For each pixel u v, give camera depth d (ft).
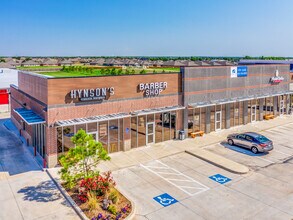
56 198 56.13
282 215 50.83
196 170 71.05
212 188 61.36
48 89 69.00
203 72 99.04
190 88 96.07
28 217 49.67
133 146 85.81
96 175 57.06
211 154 80.94
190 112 97.76
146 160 77.20
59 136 72.02
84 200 53.62
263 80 123.03
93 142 55.42
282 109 137.39
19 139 95.81
